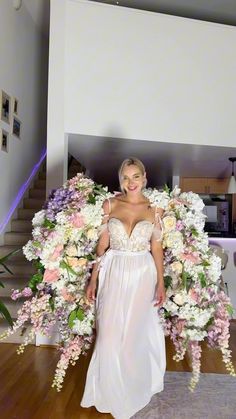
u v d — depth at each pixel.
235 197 6.00
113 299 2.15
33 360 2.99
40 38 5.90
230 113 3.88
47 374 2.71
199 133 3.81
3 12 4.40
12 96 4.75
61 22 3.51
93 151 4.31
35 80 5.71
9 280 3.94
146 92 3.68
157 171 5.89
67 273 2.23
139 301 2.17
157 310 2.36
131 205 2.25
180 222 2.26
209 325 2.24
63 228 2.20
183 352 2.27
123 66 3.63
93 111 3.55
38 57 5.83
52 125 3.46
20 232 4.66
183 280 2.24
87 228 2.23
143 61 3.68
